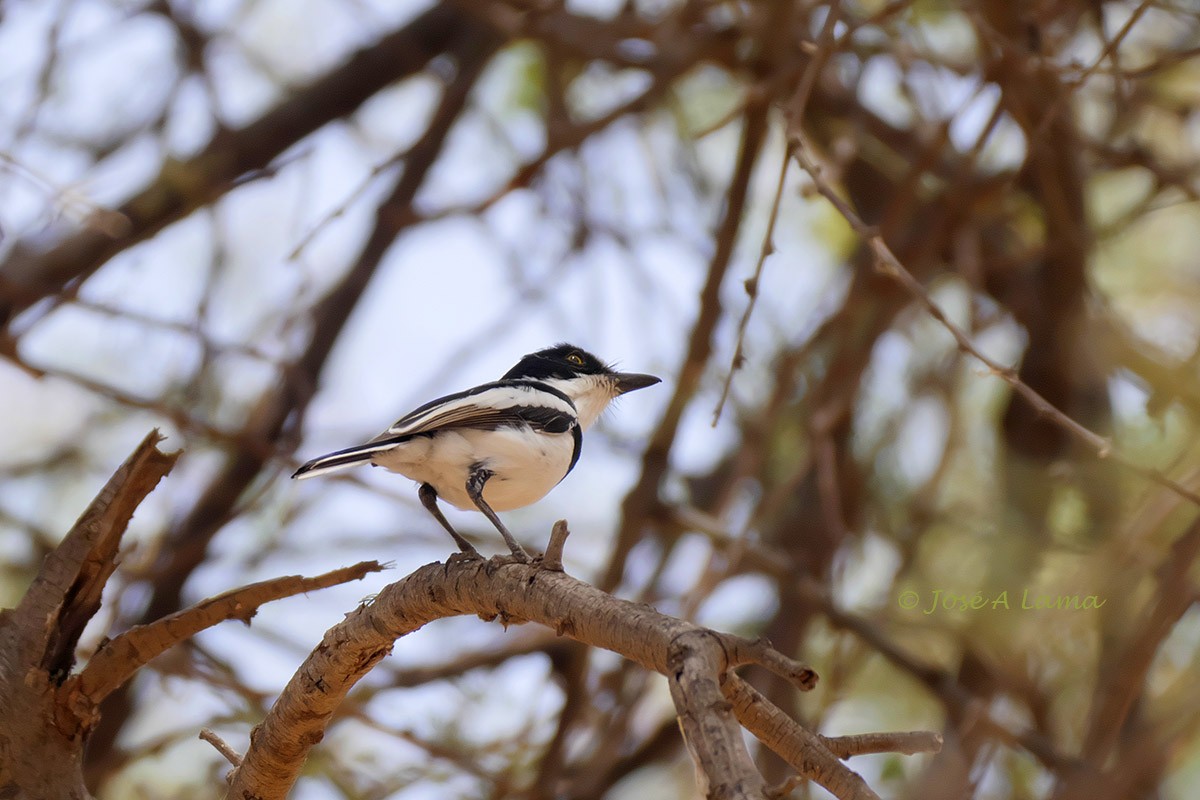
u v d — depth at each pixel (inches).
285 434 489.1
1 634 239.1
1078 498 399.9
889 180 510.9
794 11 451.8
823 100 490.0
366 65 546.3
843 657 476.1
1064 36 450.0
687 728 169.6
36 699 238.1
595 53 493.4
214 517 508.4
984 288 497.4
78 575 242.2
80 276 476.7
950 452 442.6
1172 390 354.0
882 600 470.3
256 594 242.8
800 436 510.9
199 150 522.6
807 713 476.7
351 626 244.4
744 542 434.3
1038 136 380.5
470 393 349.1
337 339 538.9
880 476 503.8
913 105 479.8
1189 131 492.4
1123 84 395.2
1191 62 459.2
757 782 158.9
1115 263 487.5
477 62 527.2
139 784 475.8
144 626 241.0
